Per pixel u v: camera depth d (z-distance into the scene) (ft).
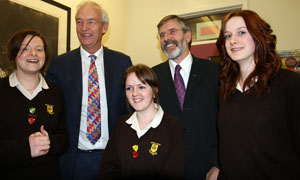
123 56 5.92
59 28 7.23
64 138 4.67
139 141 4.11
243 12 3.67
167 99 5.27
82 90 5.23
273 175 3.17
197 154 4.82
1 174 3.75
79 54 5.64
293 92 3.17
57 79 5.41
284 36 8.24
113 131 4.58
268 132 3.25
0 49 5.36
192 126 4.93
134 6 11.26
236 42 3.59
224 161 3.75
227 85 4.01
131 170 3.93
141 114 4.45
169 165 3.88
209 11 9.66
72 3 7.89
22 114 4.02
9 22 5.60
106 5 9.80
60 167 5.00
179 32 5.51
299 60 7.77
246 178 3.38
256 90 3.44
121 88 5.47
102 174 4.17
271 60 3.45
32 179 3.97
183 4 10.16
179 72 5.52
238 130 3.53
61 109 4.80
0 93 4.00
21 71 4.25
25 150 3.76
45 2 6.71
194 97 5.09
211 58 9.69
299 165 3.10
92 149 5.08
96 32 5.39
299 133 3.07
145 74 4.37
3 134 3.85
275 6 8.45
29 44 4.15
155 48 10.69
